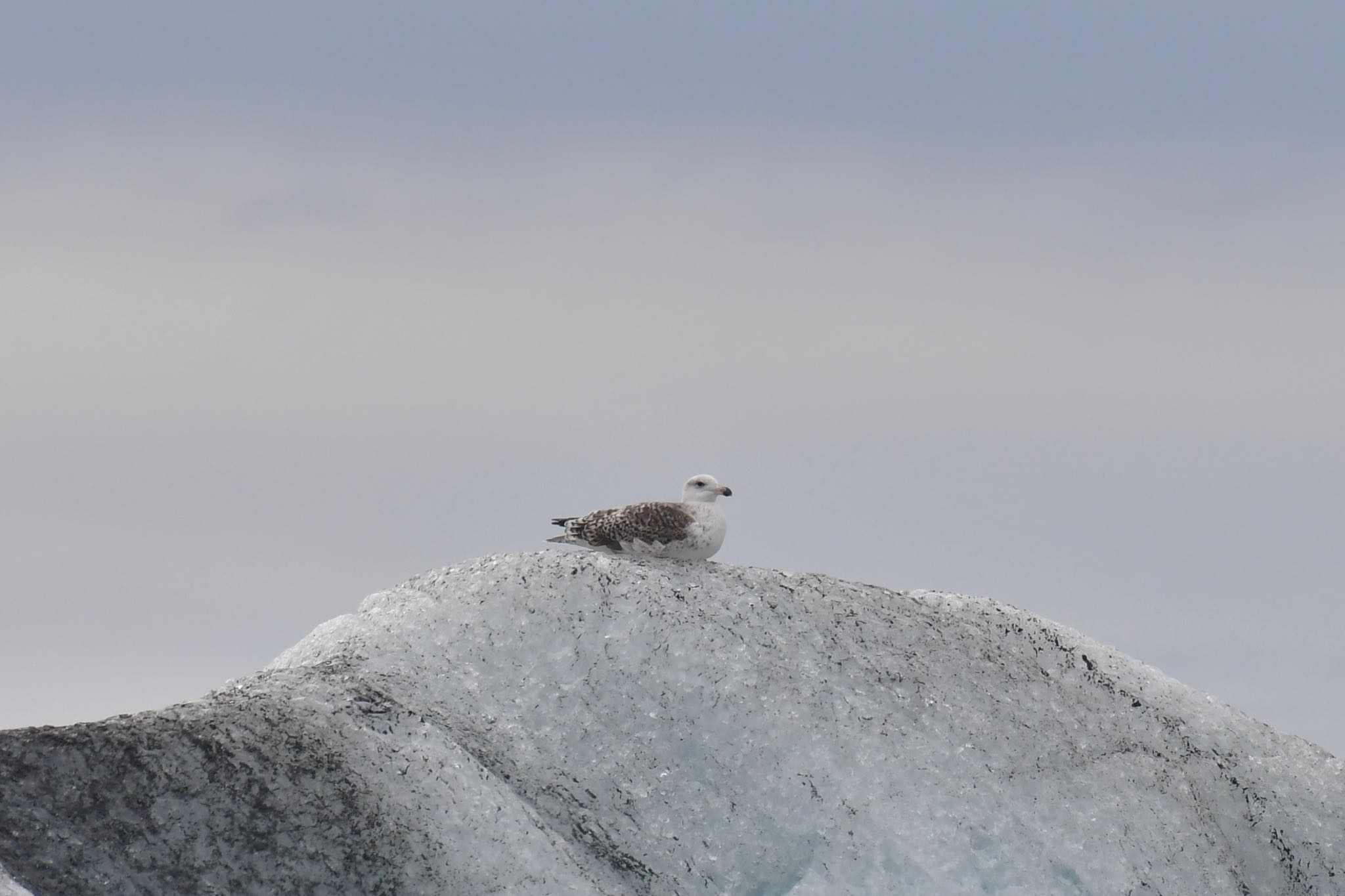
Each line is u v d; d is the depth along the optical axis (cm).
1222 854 3344
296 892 2812
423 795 2969
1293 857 3456
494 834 2950
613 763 3216
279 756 2944
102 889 2698
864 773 3259
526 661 3338
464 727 3184
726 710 3297
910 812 3222
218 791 2869
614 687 3309
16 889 2592
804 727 3297
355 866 2859
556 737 3234
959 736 3362
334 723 3039
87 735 2850
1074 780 3366
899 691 3409
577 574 3453
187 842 2803
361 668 3294
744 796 3216
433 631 3388
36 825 2728
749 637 3412
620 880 3020
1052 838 3253
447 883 2877
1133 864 3250
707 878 3111
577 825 3094
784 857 3162
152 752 2870
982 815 3244
